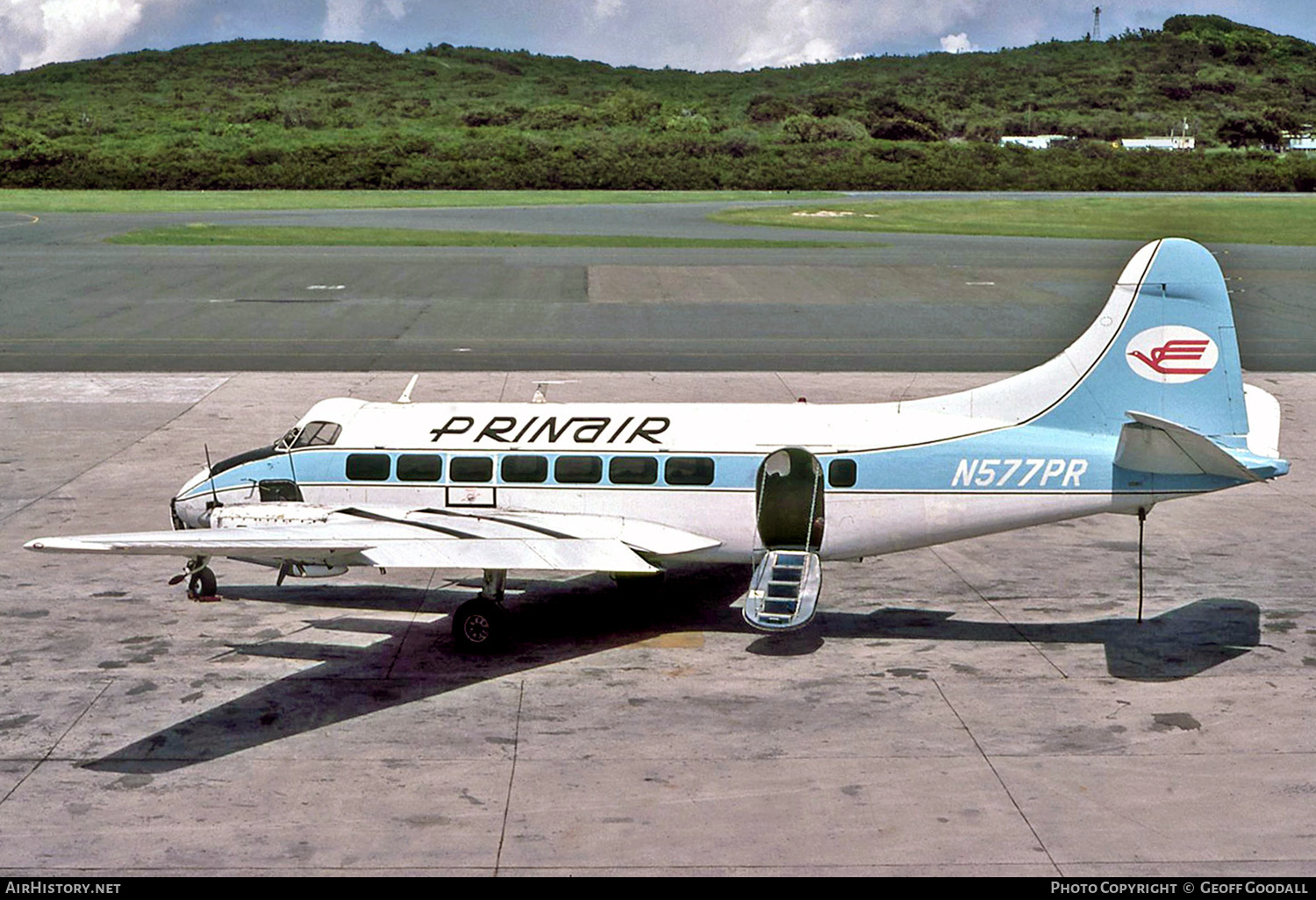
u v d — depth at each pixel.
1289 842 12.96
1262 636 19.41
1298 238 96.88
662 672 18.02
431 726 16.03
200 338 49.66
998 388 19.34
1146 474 18.55
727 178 159.88
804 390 39.75
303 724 16.09
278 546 16.20
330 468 20.41
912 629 19.86
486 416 20.52
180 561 23.53
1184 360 18.50
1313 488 29.16
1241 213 117.69
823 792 14.13
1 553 23.59
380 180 152.62
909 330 52.81
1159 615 20.47
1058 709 16.55
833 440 19.45
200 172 149.12
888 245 89.75
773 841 13.00
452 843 12.97
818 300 61.62
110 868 12.47
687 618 20.48
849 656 18.62
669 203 133.38
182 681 17.55
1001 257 81.69
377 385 40.34
